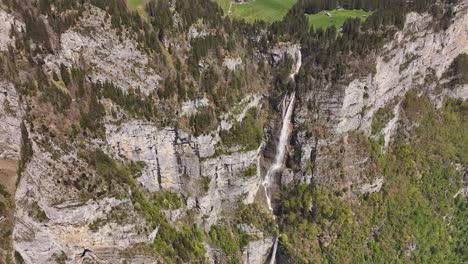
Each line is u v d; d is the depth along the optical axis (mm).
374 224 83125
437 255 85188
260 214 83812
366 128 85250
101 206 65250
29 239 62094
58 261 64188
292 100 82625
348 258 79375
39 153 62125
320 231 81312
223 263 78375
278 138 85000
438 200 90875
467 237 90875
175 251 72750
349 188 82812
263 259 84812
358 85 78938
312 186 83000
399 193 86688
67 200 62031
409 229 84125
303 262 79750
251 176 80688
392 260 81312
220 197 80688
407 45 86250
